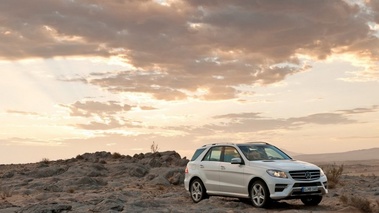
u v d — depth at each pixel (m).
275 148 17.66
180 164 39.22
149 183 29.00
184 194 22.02
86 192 24.45
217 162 17.48
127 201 18.00
